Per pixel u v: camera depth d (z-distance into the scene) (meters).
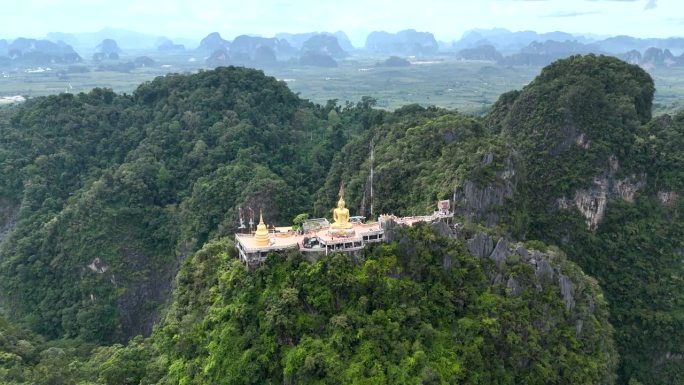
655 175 137.75
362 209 133.25
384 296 73.75
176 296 93.44
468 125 127.56
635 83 152.50
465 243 85.88
